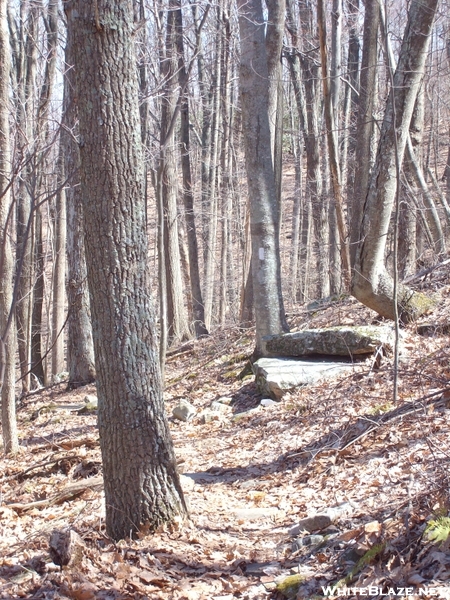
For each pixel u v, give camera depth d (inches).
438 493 189.0
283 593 177.8
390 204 382.0
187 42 616.1
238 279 1138.7
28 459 383.6
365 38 546.6
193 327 864.3
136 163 218.4
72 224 631.2
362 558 175.2
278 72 522.6
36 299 819.4
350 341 406.0
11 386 399.2
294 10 856.9
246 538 225.9
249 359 501.4
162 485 227.0
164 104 669.3
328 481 262.5
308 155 834.8
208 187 1064.8
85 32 208.4
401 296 424.5
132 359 221.3
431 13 331.6
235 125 1022.4
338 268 807.7
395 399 308.8
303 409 362.6
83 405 546.9
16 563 221.3
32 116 490.0
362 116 559.5
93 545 220.2
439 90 838.5
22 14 626.5
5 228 358.9
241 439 360.2
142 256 222.5
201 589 187.3
